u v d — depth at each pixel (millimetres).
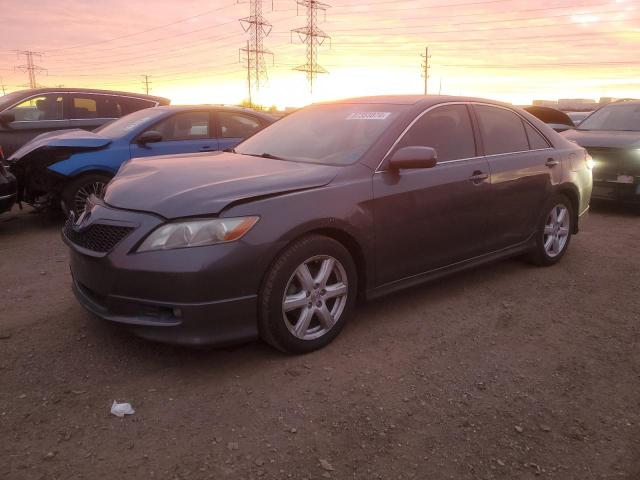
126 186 3441
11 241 6172
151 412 2783
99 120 9133
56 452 2467
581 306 4363
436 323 3961
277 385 3062
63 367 3205
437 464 2473
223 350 3445
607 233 6875
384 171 3719
